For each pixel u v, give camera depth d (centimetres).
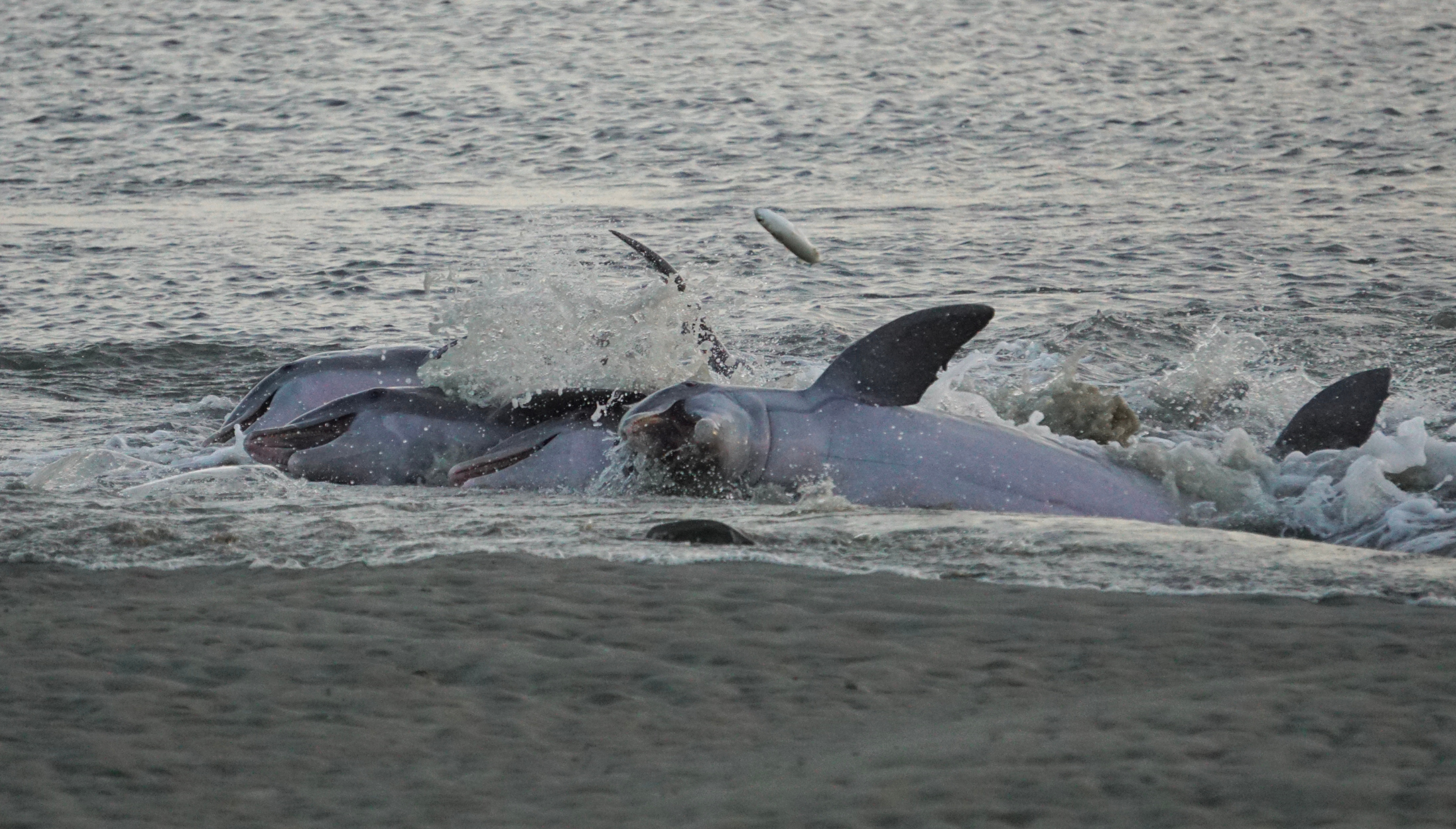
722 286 7381
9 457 4075
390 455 3834
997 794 1505
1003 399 4031
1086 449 3625
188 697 1884
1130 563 2622
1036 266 8162
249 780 1620
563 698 1889
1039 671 1980
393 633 2144
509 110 16800
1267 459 3609
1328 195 11025
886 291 7419
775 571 2531
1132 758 1594
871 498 3388
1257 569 2562
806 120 15975
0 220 10325
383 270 8194
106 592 2412
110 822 1498
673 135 15138
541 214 10525
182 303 7219
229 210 10869
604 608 2277
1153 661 2008
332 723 1795
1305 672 1931
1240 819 1427
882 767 1602
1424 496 3419
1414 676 1883
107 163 13775
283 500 3328
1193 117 16125
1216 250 8588
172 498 3300
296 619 2217
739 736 1755
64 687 1912
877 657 2044
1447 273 7669
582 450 3644
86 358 5750
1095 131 15250
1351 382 3650
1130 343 5944
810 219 10150
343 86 18750
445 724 1795
